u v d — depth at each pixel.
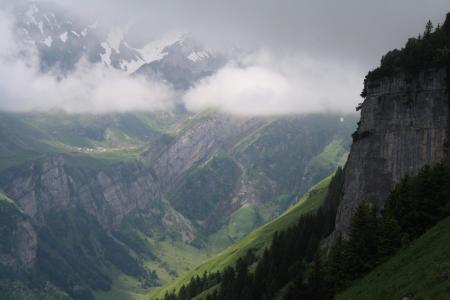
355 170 172.12
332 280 135.50
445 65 153.38
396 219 131.38
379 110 166.12
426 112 154.75
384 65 168.75
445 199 125.75
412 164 154.75
